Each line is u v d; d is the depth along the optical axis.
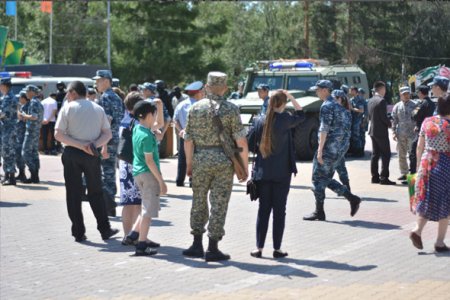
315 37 58.78
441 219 9.19
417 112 14.96
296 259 9.05
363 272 8.38
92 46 66.94
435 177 9.12
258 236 9.18
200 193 9.03
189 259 9.15
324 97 11.51
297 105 9.07
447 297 7.32
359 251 9.48
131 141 9.88
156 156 9.30
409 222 11.52
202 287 7.83
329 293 7.50
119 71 57.41
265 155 8.99
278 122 8.97
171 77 57.50
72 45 66.75
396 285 7.79
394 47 46.41
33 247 10.03
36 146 16.59
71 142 10.12
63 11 66.19
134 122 9.90
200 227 9.18
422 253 9.34
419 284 7.82
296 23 64.56
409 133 16.16
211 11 60.19
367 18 53.62
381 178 16.19
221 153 8.75
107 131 10.41
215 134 8.70
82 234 10.37
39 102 16.50
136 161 9.32
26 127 16.48
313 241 10.11
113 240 10.45
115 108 11.82
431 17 32.88
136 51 57.03
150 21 57.09
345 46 56.41
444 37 32.66
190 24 57.31
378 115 16.03
